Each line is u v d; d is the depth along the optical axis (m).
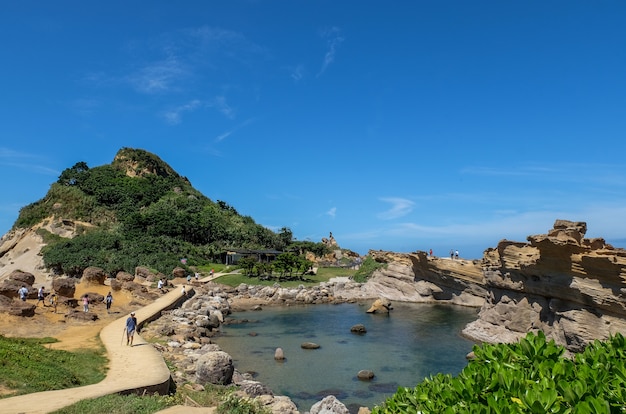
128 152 146.12
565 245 31.05
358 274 87.19
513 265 38.00
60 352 24.62
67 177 119.62
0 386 17.70
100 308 44.94
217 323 50.50
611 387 6.53
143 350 27.80
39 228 93.31
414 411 7.22
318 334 45.94
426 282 69.62
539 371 7.14
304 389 28.45
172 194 133.88
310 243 134.75
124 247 85.31
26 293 41.31
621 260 27.31
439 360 35.28
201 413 16.69
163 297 56.09
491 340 39.72
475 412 6.11
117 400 17.28
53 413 15.17
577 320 30.48
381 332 46.66
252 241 124.19
